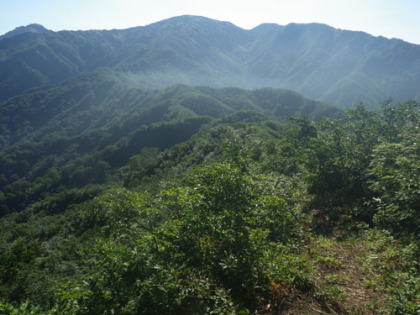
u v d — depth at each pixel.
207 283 3.39
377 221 5.50
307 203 7.50
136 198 5.84
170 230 4.31
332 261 4.70
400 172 5.04
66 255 15.39
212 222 4.35
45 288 11.41
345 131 8.41
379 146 6.36
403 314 3.13
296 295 3.79
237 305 3.36
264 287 3.77
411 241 4.48
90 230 18.23
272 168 10.83
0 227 37.47
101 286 3.45
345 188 7.37
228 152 7.13
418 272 3.84
